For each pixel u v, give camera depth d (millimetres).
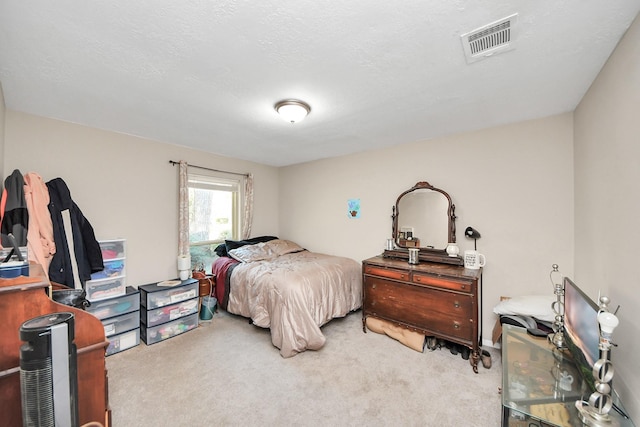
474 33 1267
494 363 2244
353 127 2617
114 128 2646
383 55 1444
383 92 1882
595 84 1672
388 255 3119
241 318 3186
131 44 1351
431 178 2979
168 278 3158
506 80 1713
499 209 2555
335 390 1869
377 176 3441
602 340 1019
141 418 1596
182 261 3055
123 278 2561
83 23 1192
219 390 1859
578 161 2061
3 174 2031
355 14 1137
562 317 1652
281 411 1665
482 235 2641
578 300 1287
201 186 3639
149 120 2428
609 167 1454
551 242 2307
